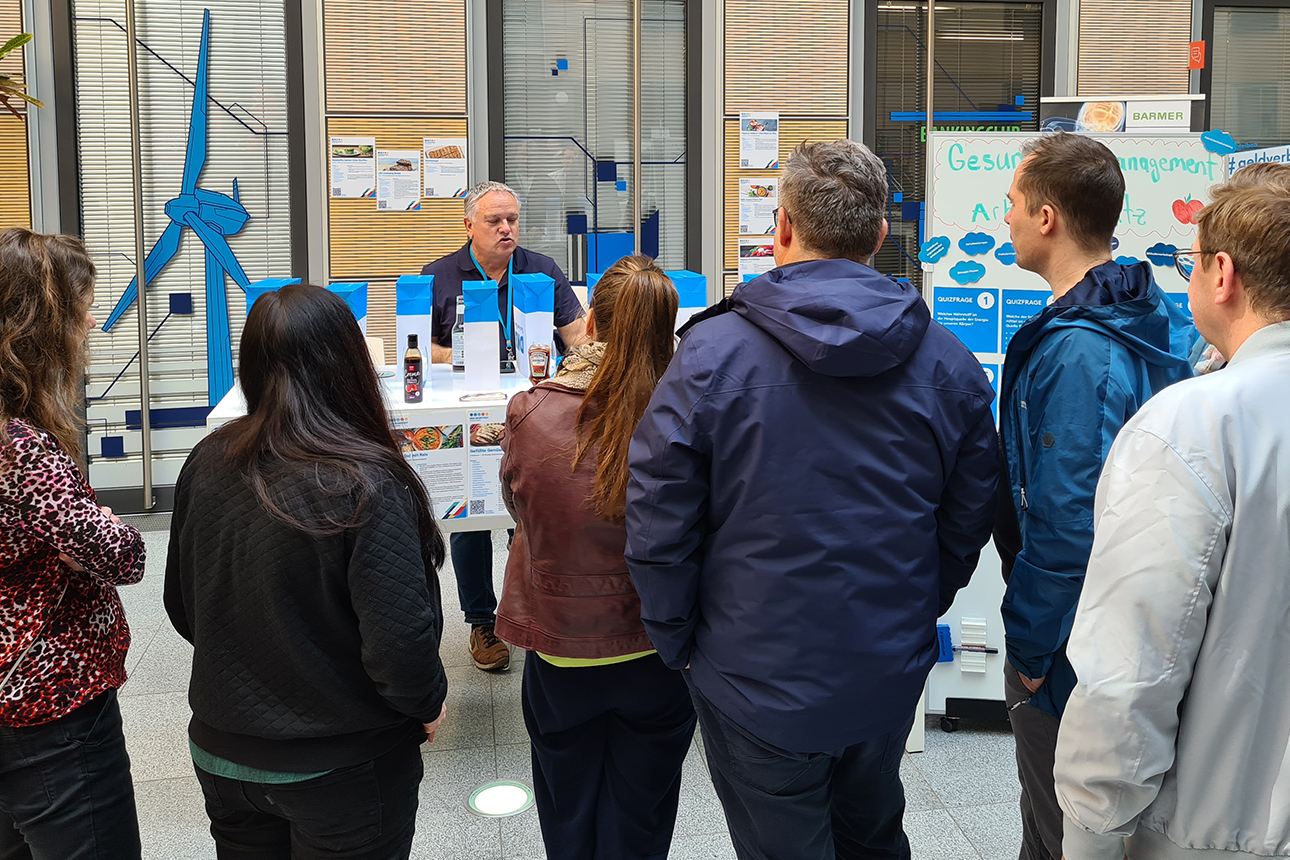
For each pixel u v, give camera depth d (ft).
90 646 5.40
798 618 4.82
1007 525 5.92
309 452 4.74
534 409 6.40
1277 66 19.27
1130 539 3.70
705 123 18.19
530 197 18.04
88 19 16.19
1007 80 18.92
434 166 17.06
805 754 5.03
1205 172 10.07
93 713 5.48
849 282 4.82
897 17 18.56
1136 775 3.69
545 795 7.02
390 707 5.06
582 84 17.88
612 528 6.24
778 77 18.04
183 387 17.13
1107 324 5.43
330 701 4.86
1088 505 5.32
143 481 16.97
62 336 5.27
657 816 6.98
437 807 8.65
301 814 5.01
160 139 16.56
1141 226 10.12
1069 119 14.84
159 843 8.04
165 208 16.71
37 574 5.18
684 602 5.11
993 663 9.91
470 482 9.20
